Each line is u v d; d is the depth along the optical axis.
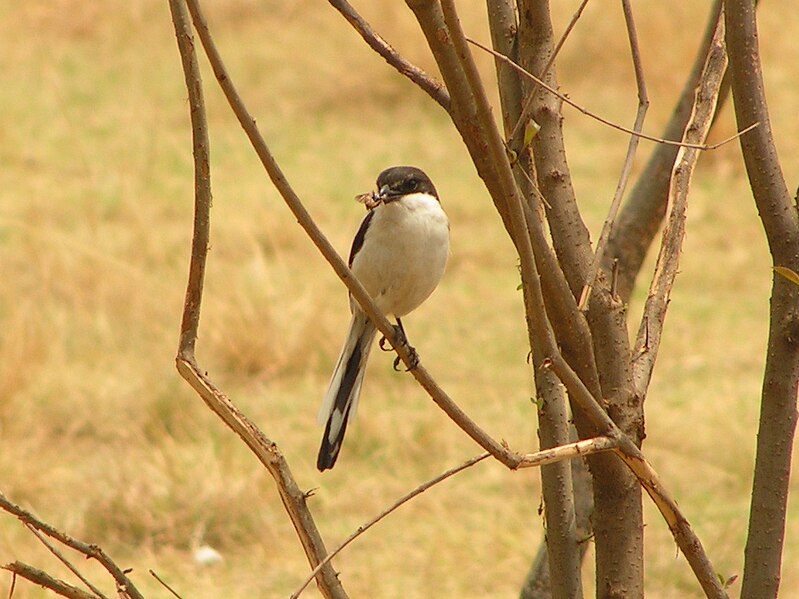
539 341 3.65
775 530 4.35
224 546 10.39
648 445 12.27
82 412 12.75
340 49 26.44
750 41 4.19
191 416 12.63
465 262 17.64
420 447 12.13
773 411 4.33
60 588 4.23
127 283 15.81
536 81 3.79
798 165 20.23
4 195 20.06
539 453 3.74
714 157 20.77
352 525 10.81
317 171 21.67
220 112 24.56
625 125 22.50
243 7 29.44
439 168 21.89
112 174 21.17
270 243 17.62
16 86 26.55
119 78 27.19
